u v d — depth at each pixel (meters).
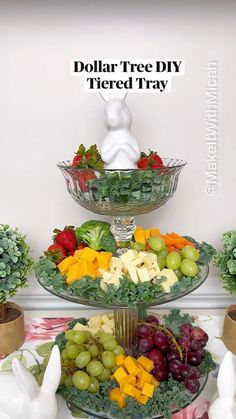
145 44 0.91
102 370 0.71
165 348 0.73
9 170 0.95
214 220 0.98
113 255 0.76
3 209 0.97
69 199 0.97
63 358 0.73
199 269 0.74
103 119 0.93
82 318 0.90
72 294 0.69
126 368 0.71
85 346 0.74
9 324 0.83
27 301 1.00
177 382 0.71
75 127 0.93
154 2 0.89
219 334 0.90
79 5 0.89
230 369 0.62
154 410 0.67
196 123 0.94
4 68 0.91
